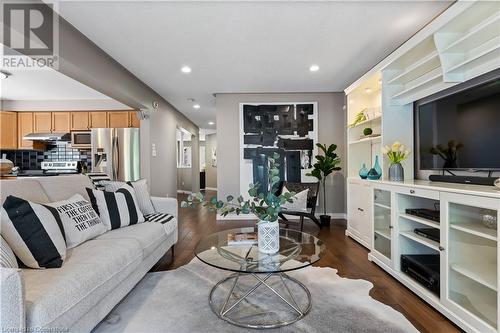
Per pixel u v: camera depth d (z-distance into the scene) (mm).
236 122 4551
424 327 1530
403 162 2686
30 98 4828
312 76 3705
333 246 3045
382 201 2498
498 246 1298
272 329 1500
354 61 3172
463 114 2027
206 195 8258
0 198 1527
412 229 2215
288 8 2092
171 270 2352
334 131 4520
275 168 1779
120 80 3266
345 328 1504
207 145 10133
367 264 2514
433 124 2373
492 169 1780
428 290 1834
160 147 4867
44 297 1057
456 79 2010
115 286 1536
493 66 1780
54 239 1414
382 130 2707
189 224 4250
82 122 4938
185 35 2506
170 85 4109
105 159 4465
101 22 2271
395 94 2688
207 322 1562
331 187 4539
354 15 2195
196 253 1759
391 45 2742
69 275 1246
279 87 4223
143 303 1779
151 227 2219
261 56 3008
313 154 4520
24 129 4934
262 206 1731
